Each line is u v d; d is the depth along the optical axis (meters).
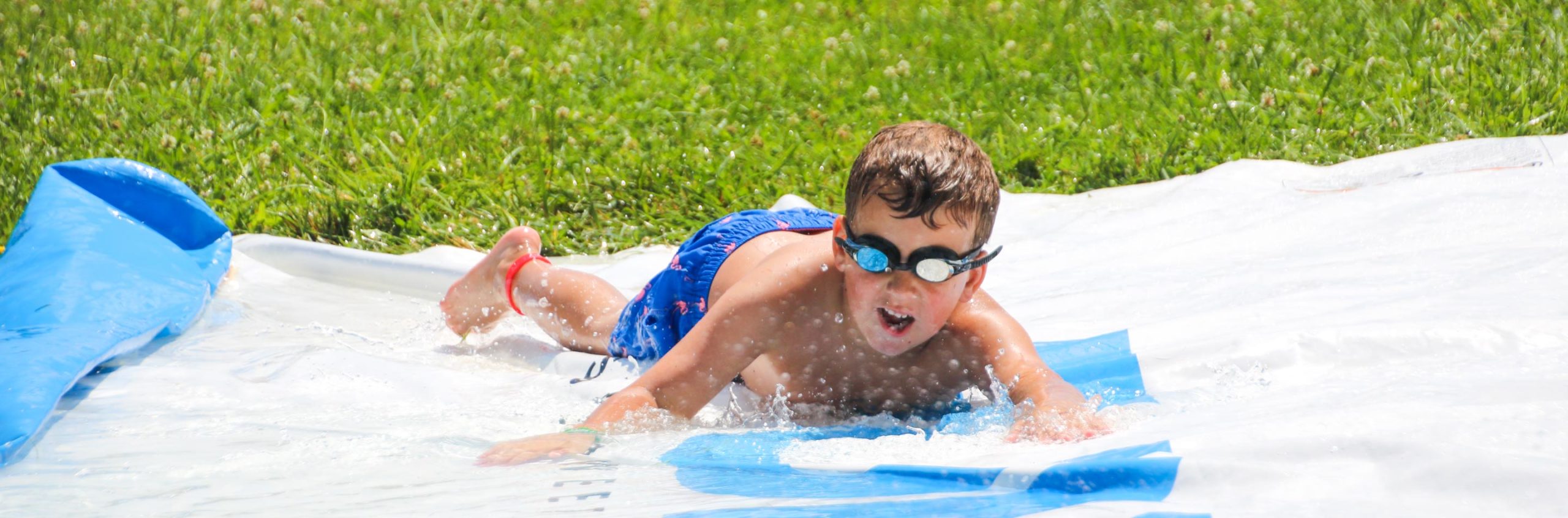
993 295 9.88
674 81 18.41
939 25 21.56
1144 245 11.01
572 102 17.33
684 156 14.91
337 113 16.98
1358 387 5.89
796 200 12.89
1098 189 13.67
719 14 23.03
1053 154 14.88
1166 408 6.14
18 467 5.92
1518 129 13.94
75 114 16.38
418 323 9.99
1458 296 7.66
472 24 21.47
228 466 5.81
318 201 13.86
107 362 8.23
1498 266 8.44
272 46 19.94
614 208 13.95
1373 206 10.98
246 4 21.94
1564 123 14.04
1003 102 17.19
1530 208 10.15
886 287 5.97
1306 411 5.44
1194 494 4.63
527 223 13.40
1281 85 16.36
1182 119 15.34
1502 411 5.05
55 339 7.81
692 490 5.15
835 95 17.94
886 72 18.61
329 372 7.82
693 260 7.89
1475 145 12.47
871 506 4.80
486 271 9.24
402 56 19.34
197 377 7.76
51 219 10.28
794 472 5.38
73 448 6.22
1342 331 6.71
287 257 11.72
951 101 17.31
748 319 6.60
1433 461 4.54
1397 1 18.91
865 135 15.98
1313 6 19.61
